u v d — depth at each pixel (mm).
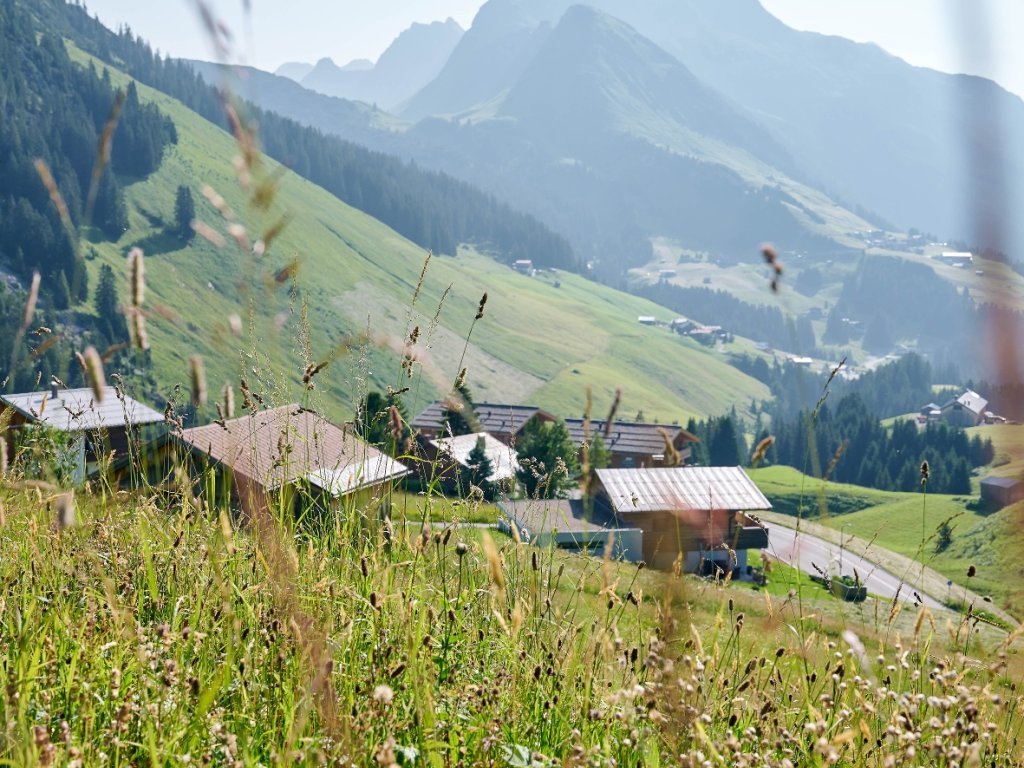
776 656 3355
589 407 2223
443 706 3080
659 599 2883
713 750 2688
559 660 3385
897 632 3330
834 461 3389
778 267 2531
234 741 2510
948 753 2764
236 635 3123
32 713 2713
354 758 2484
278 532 3324
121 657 2930
